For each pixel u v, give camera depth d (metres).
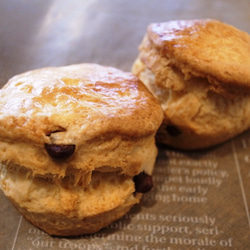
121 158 0.17
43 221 0.18
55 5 0.33
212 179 0.21
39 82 0.18
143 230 0.19
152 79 0.21
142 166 0.18
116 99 0.18
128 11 0.34
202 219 0.19
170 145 0.22
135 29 0.32
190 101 0.20
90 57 0.28
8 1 0.32
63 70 0.19
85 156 0.16
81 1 0.34
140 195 0.19
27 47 0.28
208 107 0.20
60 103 0.17
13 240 0.18
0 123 0.16
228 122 0.21
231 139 0.23
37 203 0.17
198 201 0.20
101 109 0.17
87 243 0.18
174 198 0.20
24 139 0.16
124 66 0.28
